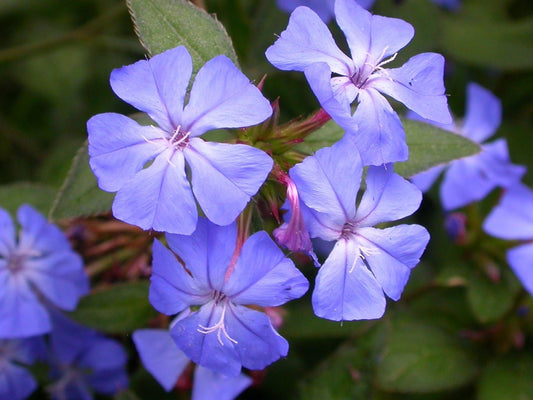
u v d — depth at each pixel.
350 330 0.16
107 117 0.11
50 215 0.13
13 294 0.15
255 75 0.18
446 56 0.21
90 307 0.14
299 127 0.12
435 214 0.19
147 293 0.14
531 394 0.17
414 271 0.18
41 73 0.22
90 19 0.22
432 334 0.17
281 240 0.11
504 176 0.18
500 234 0.17
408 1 0.19
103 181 0.11
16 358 0.16
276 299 0.11
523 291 0.17
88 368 0.16
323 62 0.11
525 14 0.22
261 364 0.12
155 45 0.12
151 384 0.17
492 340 0.17
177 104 0.11
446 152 0.13
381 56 0.12
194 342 0.11
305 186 0.11
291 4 0.18
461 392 0.18
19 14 0.22
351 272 0.12
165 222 0.11
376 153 0.12
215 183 0.11
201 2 0.15
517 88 0.21
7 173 0.21
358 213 0.12
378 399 0.17
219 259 0.11
